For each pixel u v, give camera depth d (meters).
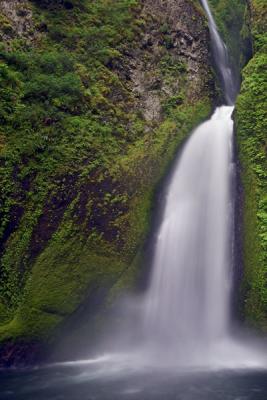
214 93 23.23
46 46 20.52
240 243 16.73
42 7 21.41
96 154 17.97
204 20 25.00
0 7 20.19
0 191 16.17
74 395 12.67
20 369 15.08
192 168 19.09
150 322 16.78
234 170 17.97
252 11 21.70
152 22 23.52
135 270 17.17
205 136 19.80
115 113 19.88
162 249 17.72
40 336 15.44
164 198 18.67
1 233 16.00
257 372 14.30
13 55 18.83
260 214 16.20
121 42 22.09
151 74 22.16
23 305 15.55
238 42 29.11
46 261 16.11
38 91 18.25
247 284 16.00
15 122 17.31
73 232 16.59
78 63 20.47
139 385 13.33
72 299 15.98
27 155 16.89
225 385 13.21
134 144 19.41
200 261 17.11
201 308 16.61
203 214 17.83
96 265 16.61
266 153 17.19
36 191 16.66
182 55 23.44
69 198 16.88
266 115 17.84
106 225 17.16
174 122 20.97
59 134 17.72
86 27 21.86
